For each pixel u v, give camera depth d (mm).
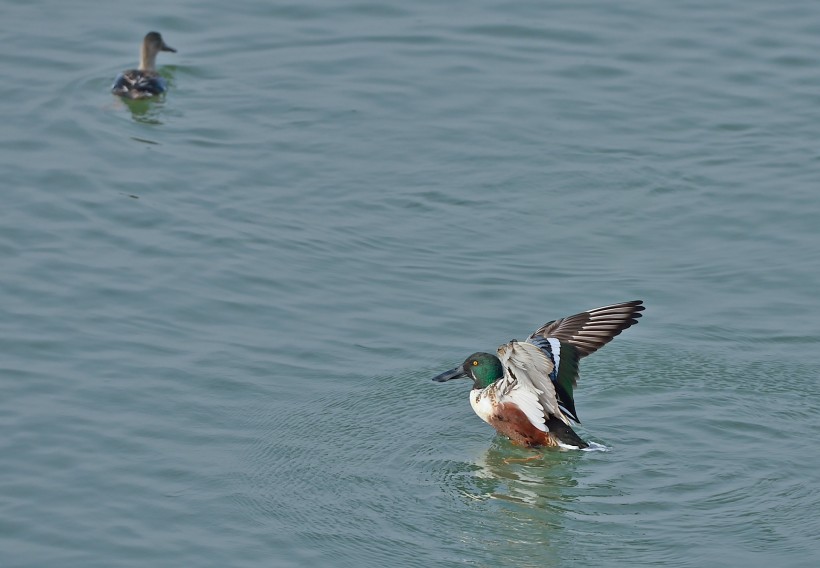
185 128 21453
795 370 15289
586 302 16906
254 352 15688
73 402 14523
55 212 18656
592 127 21719
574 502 12766
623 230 18953
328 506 12789
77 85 22750
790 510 12484
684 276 17656
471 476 13367
